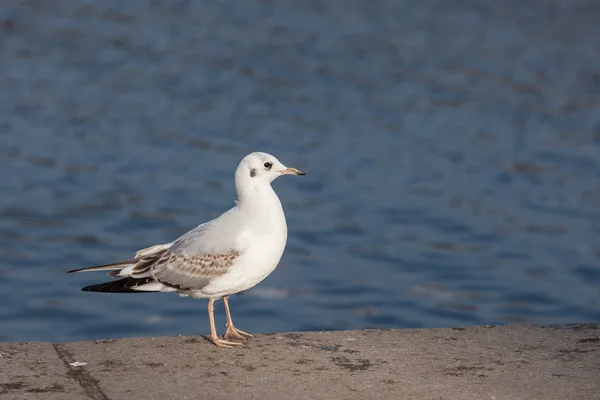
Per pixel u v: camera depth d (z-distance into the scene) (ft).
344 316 49.39
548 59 115.24
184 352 23.41
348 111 93.25
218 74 106.83
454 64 111.75
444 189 72.28
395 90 100.73
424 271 56.75
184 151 80.38
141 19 133.18
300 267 56.85
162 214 65.57
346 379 21.57
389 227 64.34
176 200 68.54
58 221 63.72
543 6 145.18
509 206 68.74
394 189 71.97
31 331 47.01
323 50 117.50
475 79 105.40
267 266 24.67
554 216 66.85
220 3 144.25
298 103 95.96
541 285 54.75
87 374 21.83
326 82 103.60
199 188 71.31
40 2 140.46
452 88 101.71
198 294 25.18
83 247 59.21
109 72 107.65
